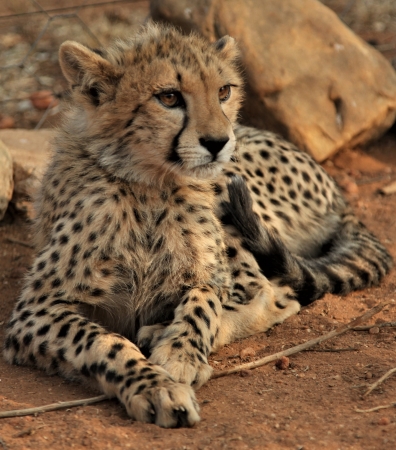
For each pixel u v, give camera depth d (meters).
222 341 7.41
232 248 8.09
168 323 7.23
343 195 10.53
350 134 12.40
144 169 7.11
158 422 5.63
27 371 6.80
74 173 7.31
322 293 8.39
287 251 8.12
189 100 6.82
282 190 9.29
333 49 12.51
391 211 11.12
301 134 12.08
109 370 6.07
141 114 6.88
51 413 5.89
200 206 7.38
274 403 6.02
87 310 7.30
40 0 18.75
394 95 12.80
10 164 10.20
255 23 12.21
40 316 6.77
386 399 5.99
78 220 7.02
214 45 7.79
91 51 6.97
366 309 8.12
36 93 14.72
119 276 7.11
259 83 11.97
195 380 6.29
